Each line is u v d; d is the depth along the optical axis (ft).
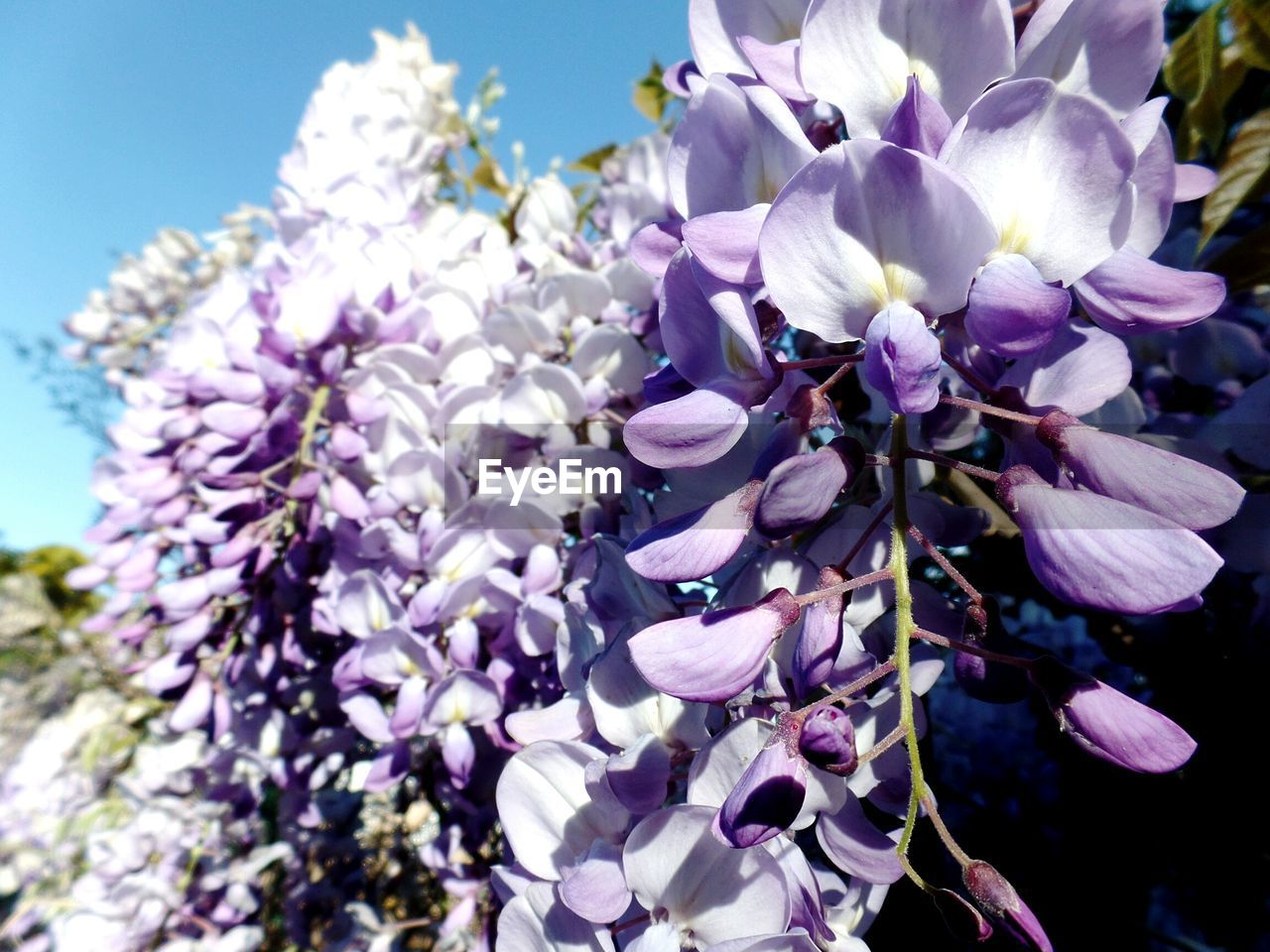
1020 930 0.25
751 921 0.31
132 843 1.01
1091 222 0.28
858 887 0.35
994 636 0.31
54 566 2.34
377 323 0.70
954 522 0.39
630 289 0.67
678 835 0.31
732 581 0.37
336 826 0.98
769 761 0.27
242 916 0.99
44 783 1.36
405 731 0.61
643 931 0.33
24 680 1.65
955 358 0.36
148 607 0.76
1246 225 0.52
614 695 0.38
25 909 1.21
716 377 0.32
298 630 0.74
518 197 0.93
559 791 0.39
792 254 0.28
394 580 0.65
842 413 0.55
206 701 0.73
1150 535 0.25
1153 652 0.44
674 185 0.32
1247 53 0.46
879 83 0.30
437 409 0.66
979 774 0.60
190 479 0.72
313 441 0.74
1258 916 0.43
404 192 0.87
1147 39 0.28
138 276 1.45
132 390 0.78
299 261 0.72
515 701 0.62
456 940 0.85
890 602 0.36
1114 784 0.46
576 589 0.50
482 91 1.05
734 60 0.35
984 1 0.28
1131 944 0.46
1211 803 0.44
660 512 0.42
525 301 0.70
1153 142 0.30
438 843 0.68
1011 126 0.27
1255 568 0.40
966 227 0.26
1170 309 0.28
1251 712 0.41
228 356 0.69
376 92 0.94
